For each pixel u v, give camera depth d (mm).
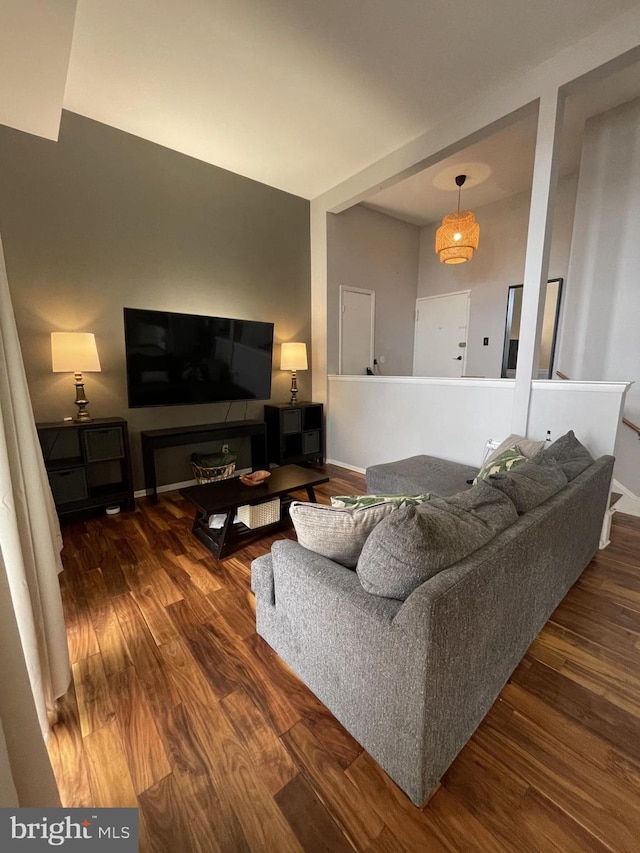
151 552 2465
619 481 3125
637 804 1037
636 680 1456
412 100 2732
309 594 1244
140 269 3336
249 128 3074
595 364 3268
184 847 954
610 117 3043
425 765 989
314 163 3631
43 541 1274
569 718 1297
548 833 973
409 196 4684
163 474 3684
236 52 2291
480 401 3113
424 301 5855
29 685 800
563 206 4250
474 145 3498
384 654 1013
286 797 1062
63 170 2891
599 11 2037
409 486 2691
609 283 3154
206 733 1248
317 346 4703
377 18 2064
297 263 4484
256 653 1595
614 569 2219
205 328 3570
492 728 1262
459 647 1016
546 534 1453
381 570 1049
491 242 5008
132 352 3154
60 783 1098
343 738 1228
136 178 3234
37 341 2900
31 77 1918
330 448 4707
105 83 2557
